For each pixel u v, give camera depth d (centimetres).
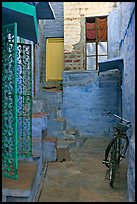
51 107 935
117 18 926
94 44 994
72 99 944
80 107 938
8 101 354
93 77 931
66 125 933
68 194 383
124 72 643
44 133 624
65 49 1001
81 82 940
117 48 935
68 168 529
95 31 993
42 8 567
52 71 1223
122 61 690
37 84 834
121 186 419
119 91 888
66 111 945
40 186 418
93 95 930
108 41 969
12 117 362
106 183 434
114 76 911
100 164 560
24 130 519
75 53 995
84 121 934
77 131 889
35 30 391
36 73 823
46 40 1204
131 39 478
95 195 380
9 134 358
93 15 981
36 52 822
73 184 430
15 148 342
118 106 905
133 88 446
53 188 411
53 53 1220
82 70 981
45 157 580
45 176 475
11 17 346
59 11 1170
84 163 569
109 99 918
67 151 639
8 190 306
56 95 941
